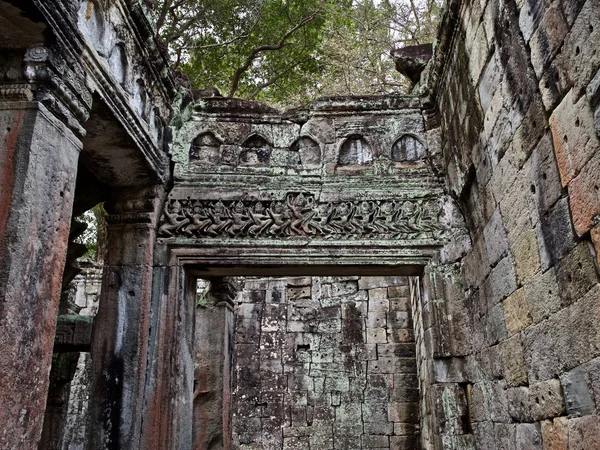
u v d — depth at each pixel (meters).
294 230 5.16
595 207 2.50
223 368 6.18
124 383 4.55
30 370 2.84
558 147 2.88
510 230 3.69
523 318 3.49
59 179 3.22
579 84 2.60
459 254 4.97
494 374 4.08
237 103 5.61
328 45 11.16
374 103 5.62
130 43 4.50
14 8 2.90
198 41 10.73
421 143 5.50
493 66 3.87
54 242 3.13
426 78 5.66
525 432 3.48
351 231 5.14
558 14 2.79
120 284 4.86
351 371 9.62
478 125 4.27
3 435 2.59
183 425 4.86
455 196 5.06
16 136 3.00
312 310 10.05
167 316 4.90
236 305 10.15
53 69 3.16
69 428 9.41
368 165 5.47
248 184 5.32
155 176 5.02
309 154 5.51
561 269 2.91
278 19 11.18
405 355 9.56
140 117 4.73
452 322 4.83
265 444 9.34
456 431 4.59
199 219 5.17
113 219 5.05
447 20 4.73
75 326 5.19
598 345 2.53
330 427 9.34
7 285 2.73
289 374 9.71
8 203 2.87
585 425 2.67
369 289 10.05
